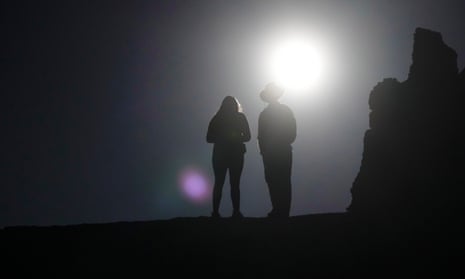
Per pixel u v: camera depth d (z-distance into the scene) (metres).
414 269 7.35
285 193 11.47
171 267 7.76
